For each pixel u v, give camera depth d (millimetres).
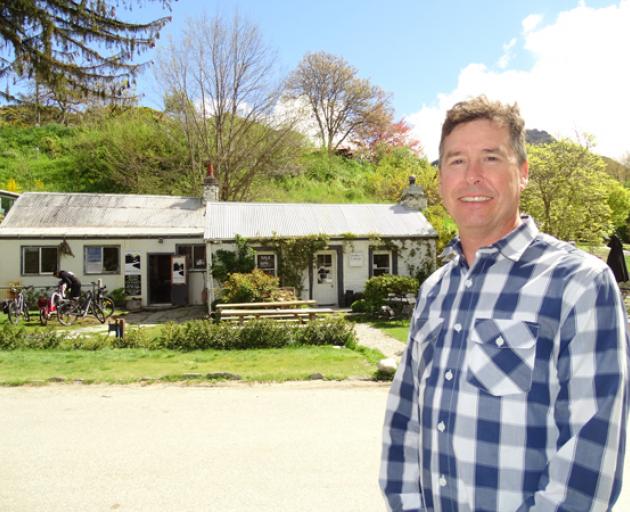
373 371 8281
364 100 52031
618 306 1419
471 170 1771
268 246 19422
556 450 1415
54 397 6953
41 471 4531
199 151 32656
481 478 1475
